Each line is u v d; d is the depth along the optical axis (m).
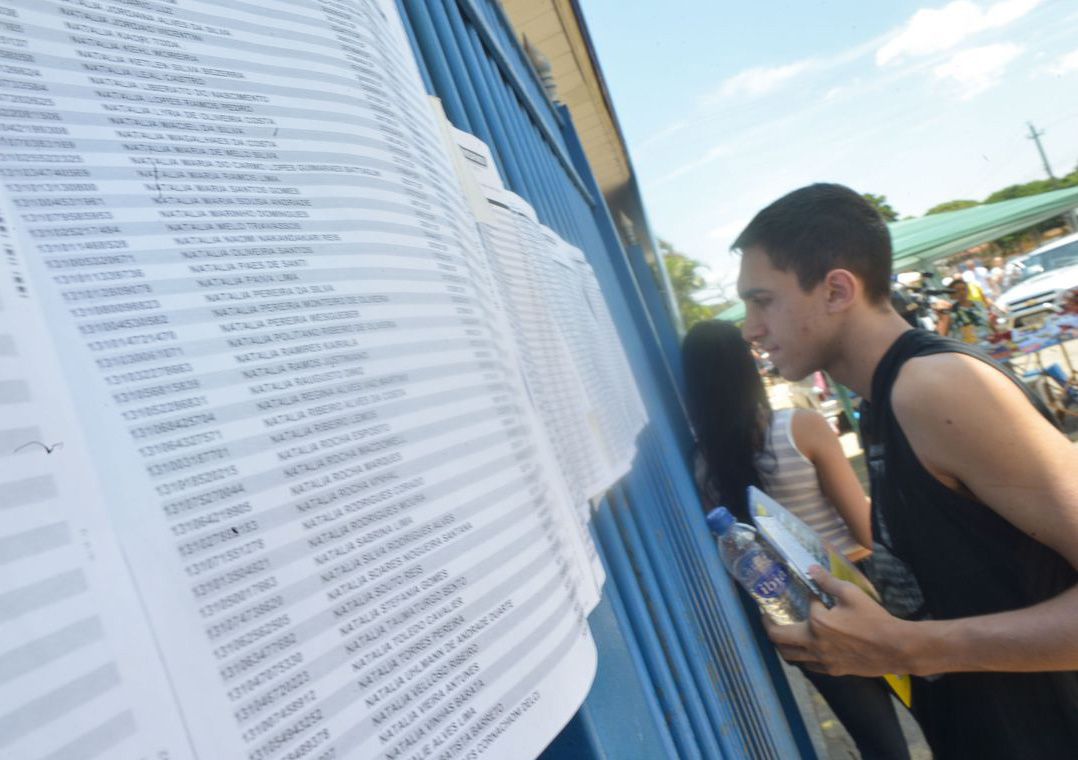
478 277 0.64
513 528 0.51
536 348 0.93
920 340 1.26
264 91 0.47
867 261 1.39
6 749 0.25
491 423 0.54
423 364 0.49
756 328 1.57
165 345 0.36
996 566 1.19
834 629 1.33
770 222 1.49
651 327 3.75
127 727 0.28
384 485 0.42
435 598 0.43
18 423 0.29
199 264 0.39
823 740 3.28
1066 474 1.05
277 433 0.38
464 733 0.41
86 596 0.29
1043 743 1.23
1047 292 11.21
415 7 1.12
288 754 0.33
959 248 10.11
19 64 0.36
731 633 2.04
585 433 1.04
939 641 1.20
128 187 0.37
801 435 2.27
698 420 2.48
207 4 0.46
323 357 0.42
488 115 1.37
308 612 0.36
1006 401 1.10
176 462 0.34
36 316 0.32
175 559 0.32
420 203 0.56
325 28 0.54
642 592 1.18
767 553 1.58
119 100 0.39
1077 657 1.08
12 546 0.27
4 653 0.26
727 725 1.44
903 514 1.30
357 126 0.52
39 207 0.34
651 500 1.61
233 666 0.33
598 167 6.73
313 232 0.45
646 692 0.87
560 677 0.49
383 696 0.38
